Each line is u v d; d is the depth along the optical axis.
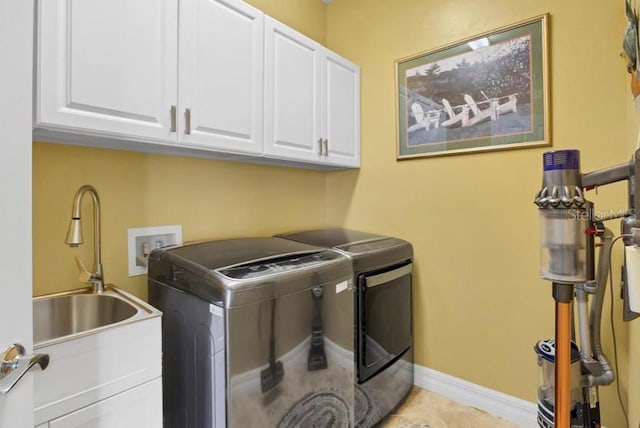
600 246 1.03
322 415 1.44
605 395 1.53
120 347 1.02
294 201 2.33
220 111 1.49
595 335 1.07
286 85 1.81
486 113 1.87
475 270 1.92
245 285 1.16
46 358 0.69
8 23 0.64
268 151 1.72
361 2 2.38
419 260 2.14
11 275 0.65
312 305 1.39
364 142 2.37
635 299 0.64
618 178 0.66
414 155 2.14
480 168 1.90
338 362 1.51
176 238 1.70
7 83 0.64
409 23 2.16
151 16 1.26
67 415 0.91
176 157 1.71
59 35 1.04
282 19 2.23
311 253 1.58
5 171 0.64
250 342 1.18
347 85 2.26
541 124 1.69
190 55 1.38
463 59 1.94
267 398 1.23
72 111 1.07
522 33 1.75
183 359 1.30
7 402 0.65
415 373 2.16
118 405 1.02
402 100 2.19
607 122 1.53
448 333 2.03
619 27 1.50
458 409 1.92
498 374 1.85
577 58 1.60
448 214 2.02
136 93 1.22
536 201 0.71
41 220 1.31
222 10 1.50
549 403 1.10
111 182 1.49
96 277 1.34
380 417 1.79
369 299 1.71
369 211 2.36
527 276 1.75
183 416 1.30
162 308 1.41
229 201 1.94
